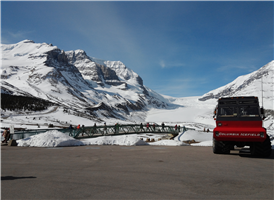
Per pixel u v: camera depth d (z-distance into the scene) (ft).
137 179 18.95
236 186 16.83
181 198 14.06
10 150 43.06
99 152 39.45
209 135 112.98
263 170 22.97
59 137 55.98
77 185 17.10
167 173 21.34
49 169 23.48
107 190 15.78
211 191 15.55
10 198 14.01
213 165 25.85
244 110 36.86
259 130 34.19
